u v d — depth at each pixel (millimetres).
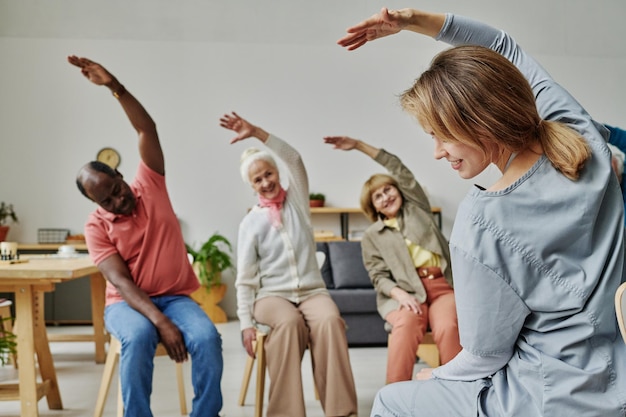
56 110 6570
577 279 1022
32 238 6492
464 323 1068
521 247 1028
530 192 1044
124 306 2441
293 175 2830
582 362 1023
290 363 2467
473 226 1052
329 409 2451
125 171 6605
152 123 2607
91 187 2443
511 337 1053
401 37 6957
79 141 6578
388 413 1220
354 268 5258
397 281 2877
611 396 1008
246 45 6809
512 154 1086
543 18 7121
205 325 2377
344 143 3012
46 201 6523
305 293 2676
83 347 4684
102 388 2602
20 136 6531
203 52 6758
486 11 7062
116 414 2867
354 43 1425
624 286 980
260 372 2582
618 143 2000
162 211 2578
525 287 1032
